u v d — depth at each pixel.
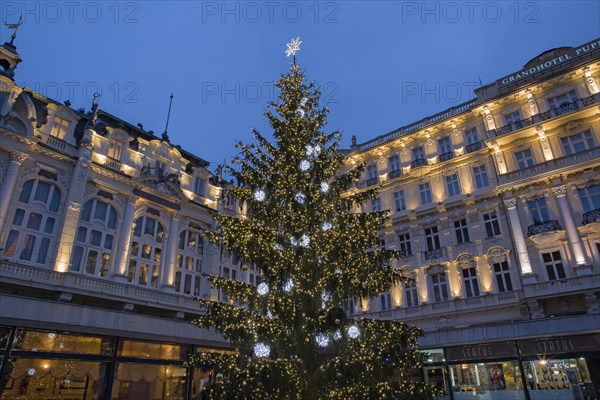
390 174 33.06
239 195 16.00
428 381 22.72
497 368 21.12
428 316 27.02
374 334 12.80
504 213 26.97
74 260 22.16
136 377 20.05
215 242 14.88
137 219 25.81
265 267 14.04
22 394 16.34
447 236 28.62
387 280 14.34
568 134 26.03
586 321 19.19
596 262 22.78
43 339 17.45
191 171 30.48
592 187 24.33
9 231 20.19
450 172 30.22
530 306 23.72
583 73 26.48
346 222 14.97
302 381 12.28
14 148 20.91
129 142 27.11
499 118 29.33
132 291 23.36
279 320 13.23
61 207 22.33
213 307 13.77
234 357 12.95
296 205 15.33
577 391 18.67
